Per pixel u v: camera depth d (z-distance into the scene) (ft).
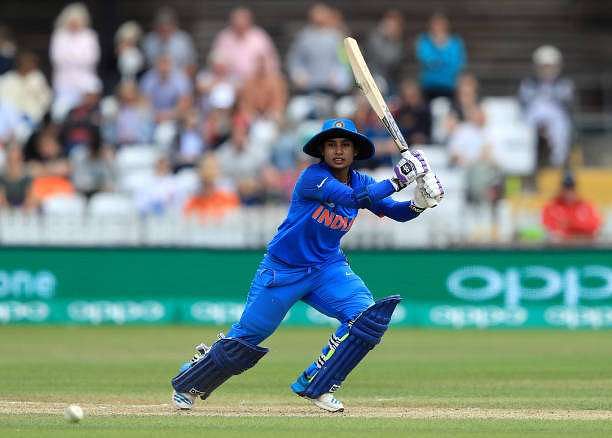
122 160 232.32
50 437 78.64
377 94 93.25
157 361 143.13
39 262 203.10
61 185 222.69
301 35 253.85
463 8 297.33
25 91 247.50
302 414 94.32
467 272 203.31
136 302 204.44
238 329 94.07
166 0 294.46
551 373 130.31
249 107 237.66
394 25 253.65
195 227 205.77
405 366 139.03
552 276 202.69
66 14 255.09
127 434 80.07
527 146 248.11
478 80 288.92
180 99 245.65
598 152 266.77
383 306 91.50
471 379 124.16
